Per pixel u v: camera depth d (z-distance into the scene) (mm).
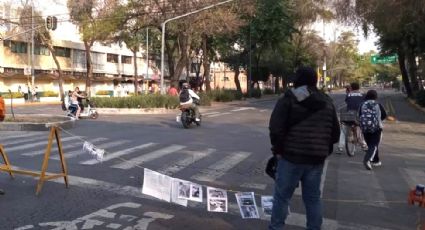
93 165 10430
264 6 50906
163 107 32969
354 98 12891
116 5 40000
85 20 42531
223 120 25391
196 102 20641
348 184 9281
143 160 11352
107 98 31922
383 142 16766
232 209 7148
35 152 12227
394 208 7492
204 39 49406
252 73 66312
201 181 9219
